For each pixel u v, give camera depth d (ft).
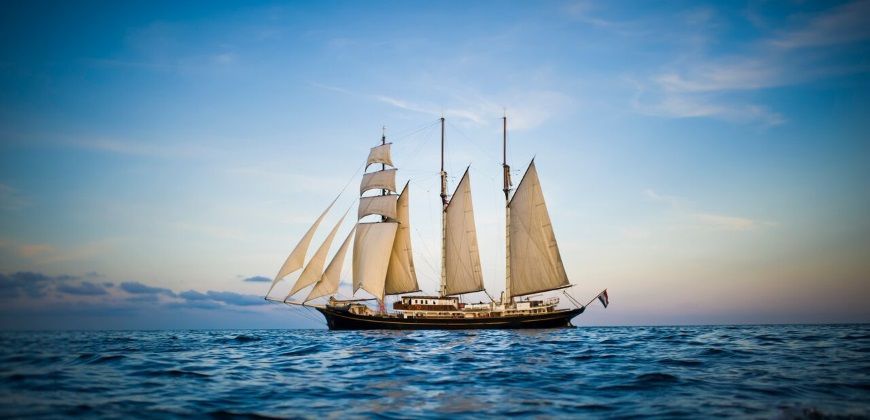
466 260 248.32
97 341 172.45
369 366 105.50
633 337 184.34
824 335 190.08
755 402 68.49
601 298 232.32
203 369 100.68
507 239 252.01
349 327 243.19
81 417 60.64
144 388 79.25
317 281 229.66
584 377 89.25
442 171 268.82
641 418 61.00
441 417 62.03
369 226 254.27
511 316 241.55
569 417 61.87
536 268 242.78
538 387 80.59
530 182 240.73
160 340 183.52
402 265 249.75
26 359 110.32
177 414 62.80
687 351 128.16
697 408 65.41
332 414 63.31
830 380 83.51
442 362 111.24
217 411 64.39
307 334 239.91
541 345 150.30
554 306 249.34
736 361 107.65
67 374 90.74
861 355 116.98
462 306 252.21
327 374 94.73
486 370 98.48
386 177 255.09
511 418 61.57
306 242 223.92
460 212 249.75
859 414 61.36
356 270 250.98
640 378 86.89
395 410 65.46
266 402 69.87
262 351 138.82
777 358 112.47
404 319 239.09
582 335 199.93
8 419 59.52
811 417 60.23
